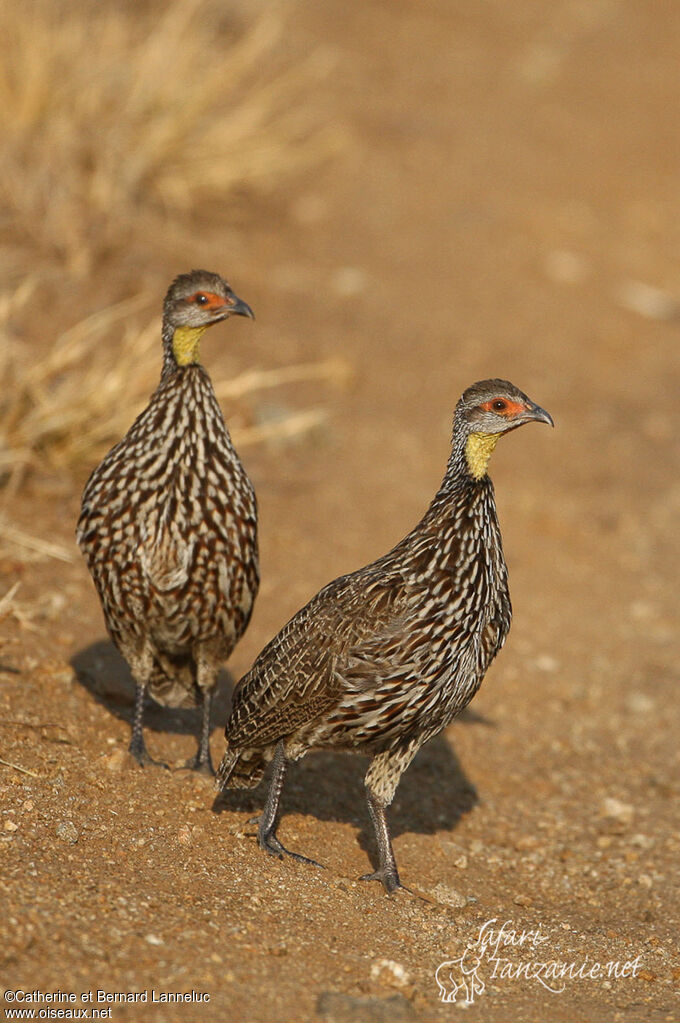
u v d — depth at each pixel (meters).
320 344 22.44
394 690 10.30
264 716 10.66
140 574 11.14
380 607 10.34
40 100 23.11
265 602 15.84
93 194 23.12
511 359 23.75
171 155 25.11
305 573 16.64
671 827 13.20
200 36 28.31
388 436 20.61
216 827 11.02
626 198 31.22
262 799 11.87
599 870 12.26
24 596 14.30
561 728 15.17
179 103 25.06
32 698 12.36
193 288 11.38
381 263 26.06
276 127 28.66
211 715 13.05
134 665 11.78
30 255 21.16
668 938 10.88
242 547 11.38
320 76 32.53
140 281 21.70
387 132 31.66
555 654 16.62
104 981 8.27
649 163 33.25
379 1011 8.40
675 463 21.88
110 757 11.41
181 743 12.77
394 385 22.14
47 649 13.42
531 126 34.12
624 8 45.41
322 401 21.05
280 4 36.69
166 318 11.52
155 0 30.25
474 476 10.84
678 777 14.32
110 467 11.31
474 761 14.18
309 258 25.45
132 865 9.94
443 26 40.28
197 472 11.16
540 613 17.36
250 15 34.00
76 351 17.22
